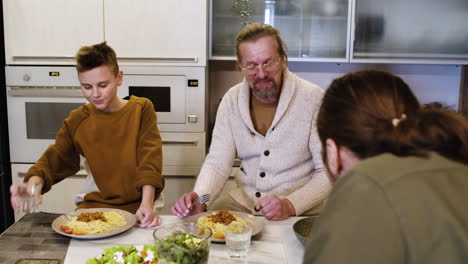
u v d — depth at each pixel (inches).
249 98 70.0
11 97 106.1
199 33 103.2
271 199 56.9
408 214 22.8
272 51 63.1
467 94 119.8
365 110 26.0
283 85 67.1
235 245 44.9
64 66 105.5
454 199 24.0
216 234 49.9
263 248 47.8
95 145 68.0
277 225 54.9
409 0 109.2
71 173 70.9
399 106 26.3
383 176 24.1
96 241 49.2
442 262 22.2
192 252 37.0
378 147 26.0
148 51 103.9
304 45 111.0
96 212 55.0
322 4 109.5
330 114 27.6
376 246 22.4
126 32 103.3
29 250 46.6
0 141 106.8
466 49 110.5
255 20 109.9
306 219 52.5
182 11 102.6
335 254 22.8
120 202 67.7
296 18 110.1
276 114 66.3
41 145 108.0
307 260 25.0
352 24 108.7
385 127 25.6
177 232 40.4
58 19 103.0
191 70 104.3
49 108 106.4
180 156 107.1
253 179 69.9
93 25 103.2
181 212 57.4
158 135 70.0
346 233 23.0
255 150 68.8
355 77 27.8
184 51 103.8
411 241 22.4
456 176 25.2
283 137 67.1
